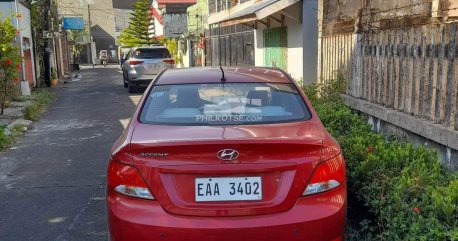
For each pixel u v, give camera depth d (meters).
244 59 17.30
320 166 3.01
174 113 3.65
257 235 2.87
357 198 4.11
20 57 12.31
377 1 7.29
